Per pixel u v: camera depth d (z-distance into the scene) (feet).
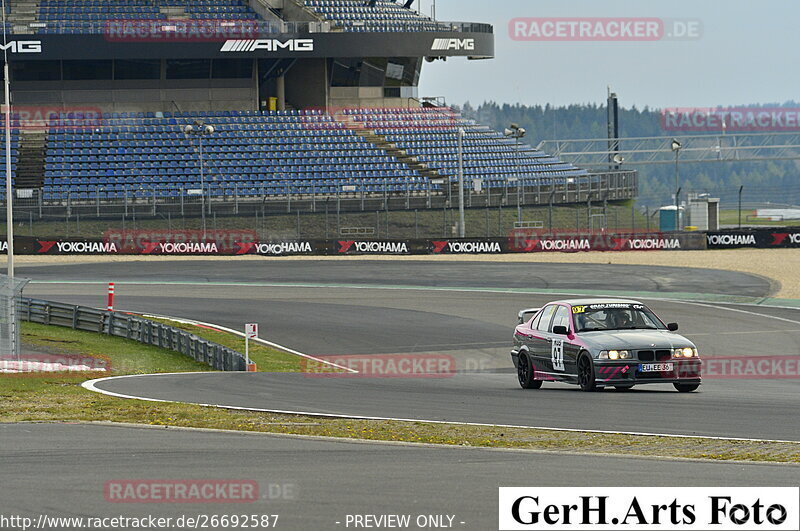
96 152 535.60
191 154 542.98
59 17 579.48
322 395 145.18
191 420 116.78
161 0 597.52
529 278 388.16
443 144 578.25
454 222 515.50
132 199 502.79
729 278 376.07
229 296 351.87
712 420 113.19
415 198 524.93
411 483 80.33
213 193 515.91
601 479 81.15
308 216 506.48
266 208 513.04
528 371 156.56
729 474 82.53
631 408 124.26
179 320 298.76
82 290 365.40
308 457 91.91
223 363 219.41
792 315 297.12
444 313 310.86
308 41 563.89
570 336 146.92
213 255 465.06
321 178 540.11
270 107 587.27
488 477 82.33
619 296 344.49
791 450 92.94
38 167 521.65
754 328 273.13
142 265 433.89
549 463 88.12
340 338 268.41
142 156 537.24
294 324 291.99
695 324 281.95
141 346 256.32
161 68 575.38
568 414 119.85
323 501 74.64
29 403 135.13
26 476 83.97
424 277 395.34
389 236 495.82
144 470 86.28
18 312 209.15
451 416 120.06
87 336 268.62
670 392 144.36
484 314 308.81
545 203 547.90
